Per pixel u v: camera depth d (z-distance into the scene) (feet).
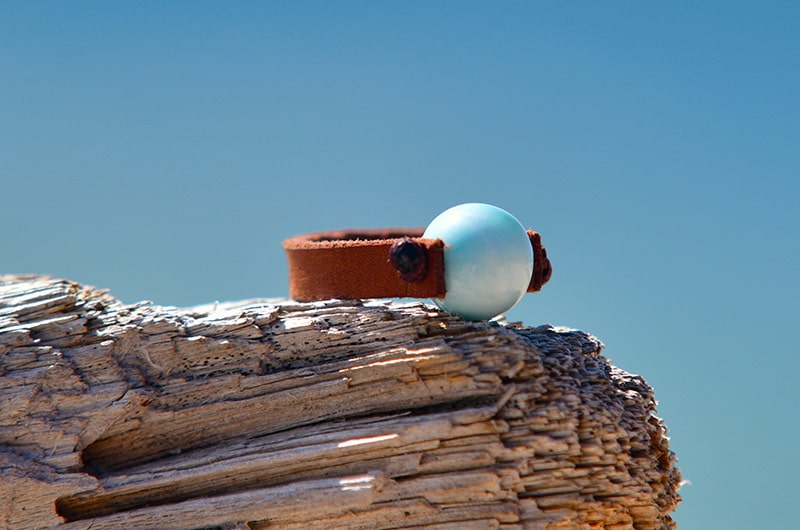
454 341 0.76
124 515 0.75
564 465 0.75
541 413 0.75
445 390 0.75
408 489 0.74
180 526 0.75
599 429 0.75
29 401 0.76
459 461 0.75
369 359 0.76
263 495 0.75
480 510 0.74
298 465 0.75
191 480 0.75
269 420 0.76
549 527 0.74
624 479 0.75
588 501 0.75
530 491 0.75
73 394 0.76
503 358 0.75
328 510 0.74
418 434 0.75
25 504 0.75
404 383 0.76
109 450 0.76
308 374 0.76
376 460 0.75
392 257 0.76
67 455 0.76
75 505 0.75
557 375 0.76
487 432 0.75
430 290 0.76
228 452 0.76
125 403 0.76
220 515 0.75
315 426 0.76
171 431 0.76
